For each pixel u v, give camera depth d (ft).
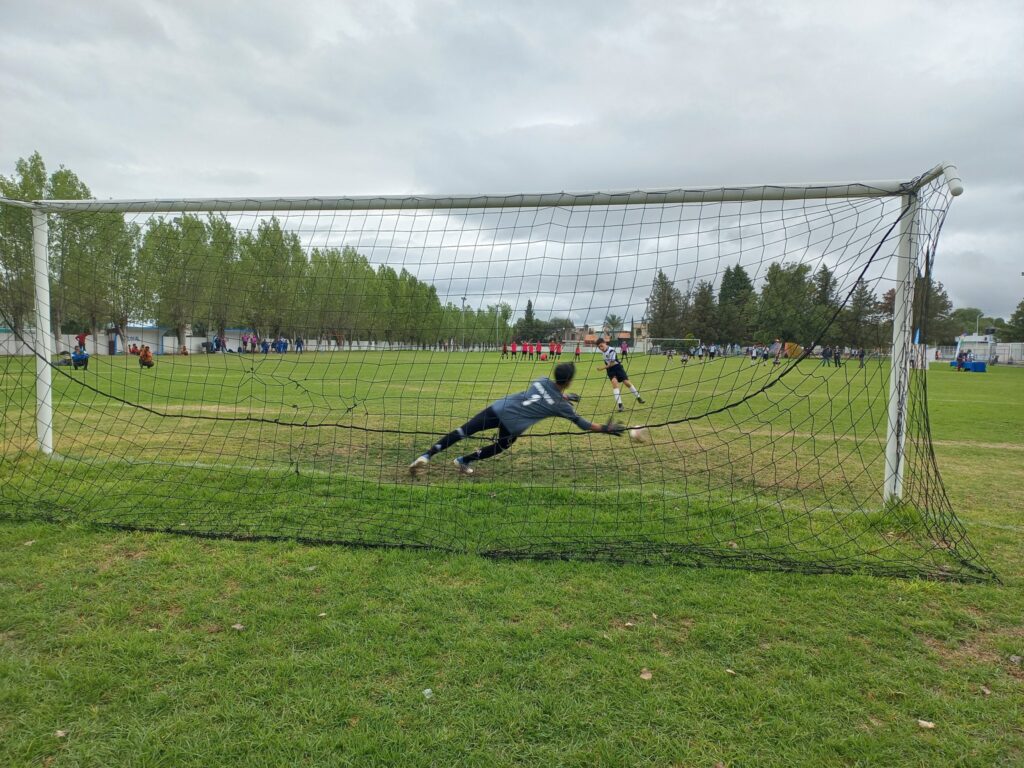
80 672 8.43
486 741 7.22
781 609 10.80
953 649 9.64
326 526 14.71
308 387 48.16
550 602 10.85
